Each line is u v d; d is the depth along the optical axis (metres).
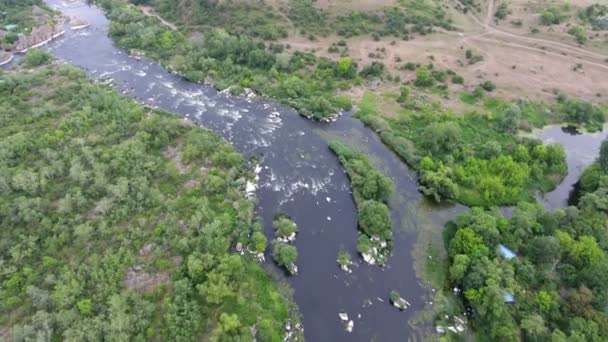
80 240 85.00
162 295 76.31
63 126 115.44
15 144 104.94
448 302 80.44
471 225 89.81
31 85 136.75
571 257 81.69
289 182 107.44
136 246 84.75
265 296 79.94
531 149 116.50
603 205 93.75
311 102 132.38
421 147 118.44
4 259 81.06
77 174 97.00
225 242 84.38
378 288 83.75
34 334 67.81
